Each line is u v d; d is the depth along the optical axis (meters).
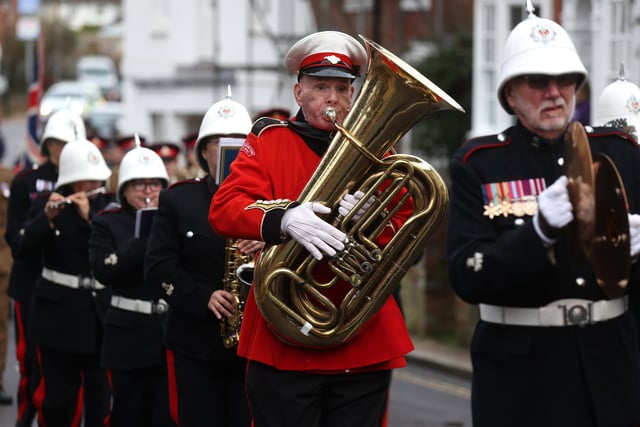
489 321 6.02
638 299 6.04
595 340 5.86
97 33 98.69
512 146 6.02
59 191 10.03
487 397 6.00
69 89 54.91
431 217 5.66
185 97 34.12
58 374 9.73
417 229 5.70
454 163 6.07
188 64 34.25
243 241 7.32
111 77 68.31
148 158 8.96
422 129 21.30
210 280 7.71
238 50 32.69
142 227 8.52
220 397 7.74
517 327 5.91
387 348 6.02
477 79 20.48
